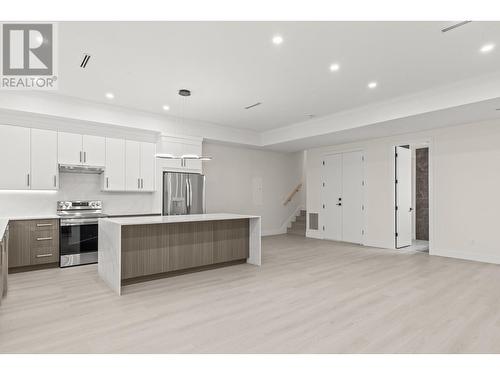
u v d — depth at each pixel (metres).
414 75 3.90
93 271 4.42
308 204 8.20
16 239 4.28
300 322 2.66
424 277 4.11
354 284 3.79
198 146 6.38
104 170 5.31
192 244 4.27
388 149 6.40
